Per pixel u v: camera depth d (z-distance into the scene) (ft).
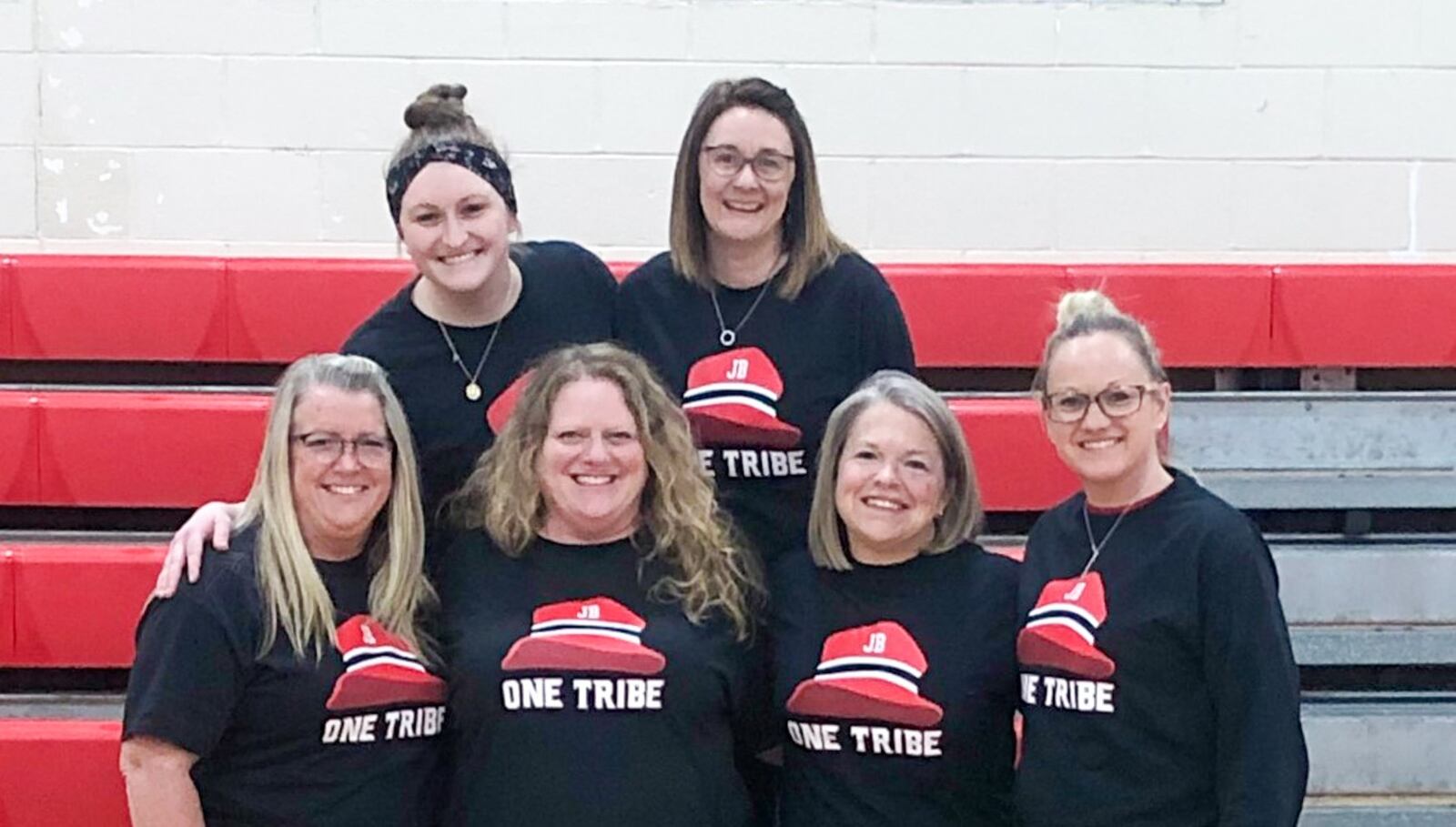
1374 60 16.38
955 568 8.36
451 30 16.14
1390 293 14.03
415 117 8.96
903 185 16.44
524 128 16.26
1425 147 16.47
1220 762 7.48
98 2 15.88
